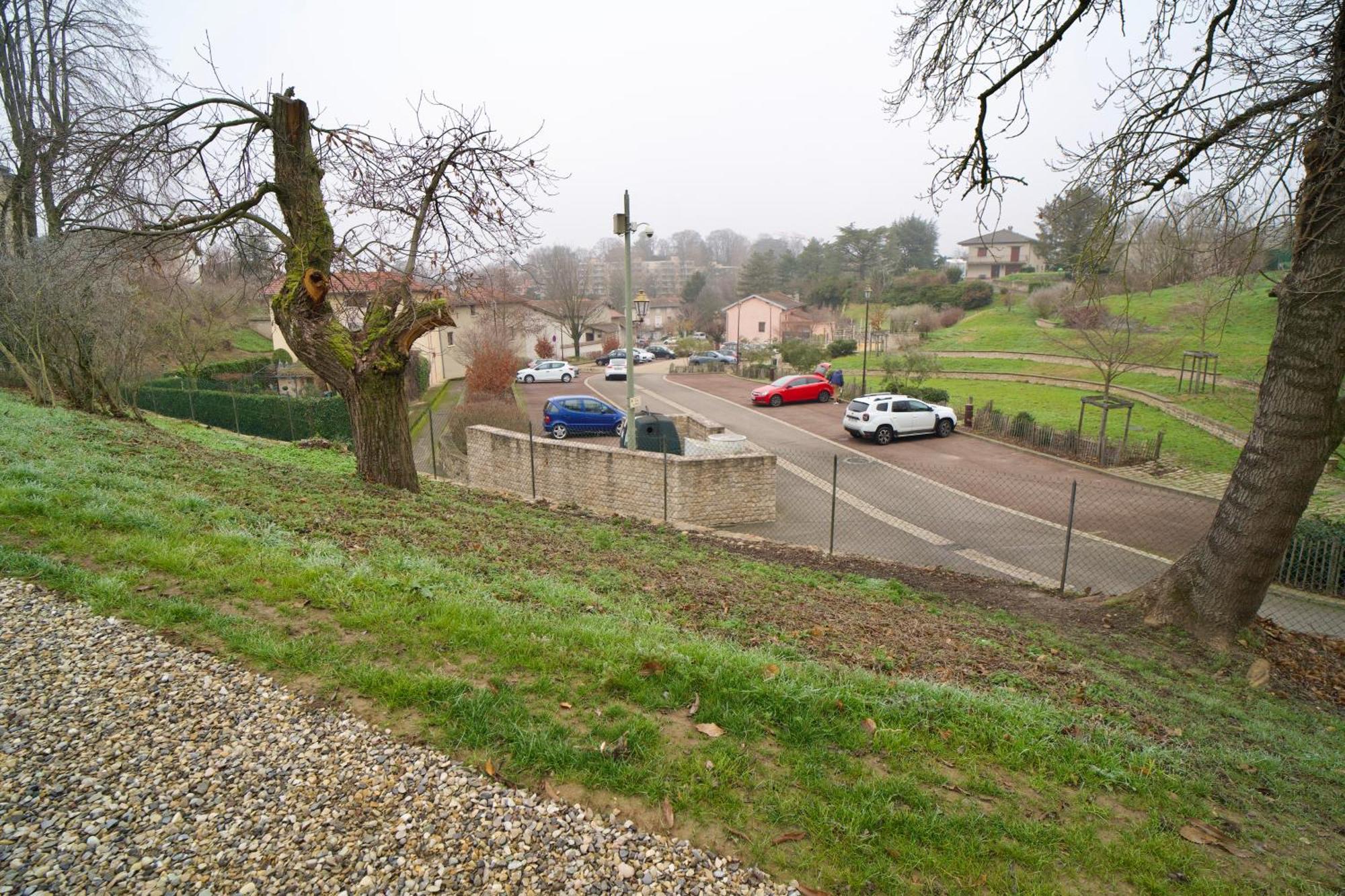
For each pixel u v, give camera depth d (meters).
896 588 8.92
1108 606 8.48
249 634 4.31
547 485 15.82
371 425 10.26
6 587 4.68
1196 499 16.53
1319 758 4.93
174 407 23.95
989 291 61.66
